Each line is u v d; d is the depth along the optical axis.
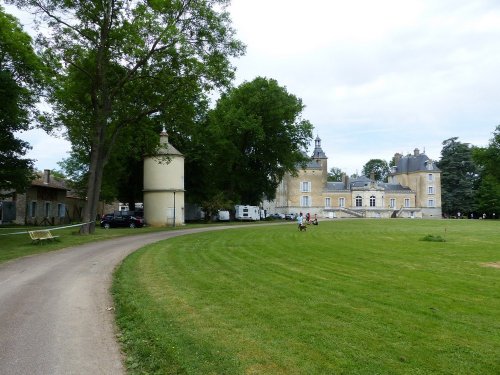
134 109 30.45
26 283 11.70
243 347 6.58
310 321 7.98
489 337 7.24
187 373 5.68
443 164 98.88
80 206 59.59
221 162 55.50
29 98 28.69
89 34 27.05
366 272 13.44
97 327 7.86
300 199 93.75
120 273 12.91
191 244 21.34
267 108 55.75
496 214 87.31
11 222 42.06
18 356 6.41
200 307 8.92
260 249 19.41
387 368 5.90
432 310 8.87
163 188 44.66
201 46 28.91
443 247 20.89
